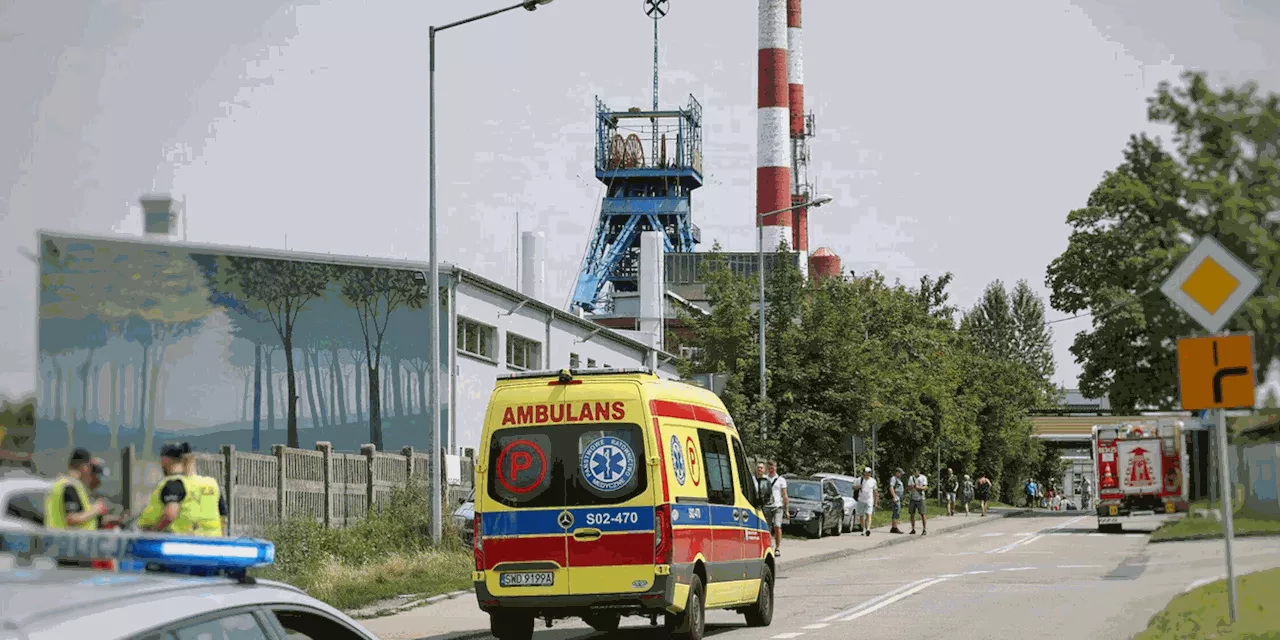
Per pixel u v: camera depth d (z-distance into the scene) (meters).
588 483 15.29
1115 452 46.66
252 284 43.38
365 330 43.19
